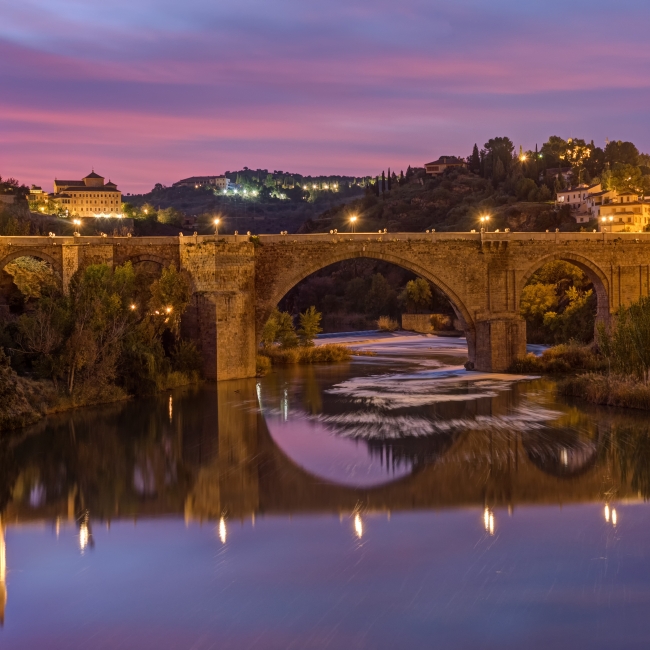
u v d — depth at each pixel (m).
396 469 52.88
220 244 88.38
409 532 41.31
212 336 88.44
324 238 91.38
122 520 43.94
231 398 78.75
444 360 112.25
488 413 70.56
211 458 56.31
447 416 69.44
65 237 87.88
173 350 87.56
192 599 34.09
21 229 138.62
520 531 41.28
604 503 45.66
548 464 53.66
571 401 76.31
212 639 30.92
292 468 53.50
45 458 56.78
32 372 74.75
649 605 33.28
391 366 105.94
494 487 48.88
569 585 35.03
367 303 199.62
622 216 188.50
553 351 100.38
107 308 78.88
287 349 115.25
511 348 96.06
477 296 95.69
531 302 135.38
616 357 77.62
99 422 67.81
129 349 80.44
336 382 90.12
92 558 38.53
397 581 35.53
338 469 53.12
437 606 33.28
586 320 120.50
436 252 93.88
